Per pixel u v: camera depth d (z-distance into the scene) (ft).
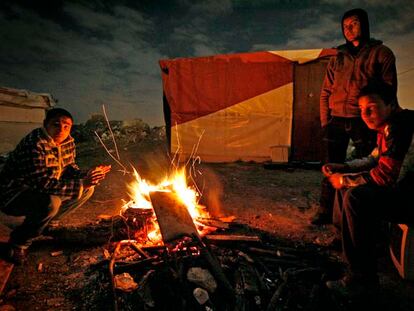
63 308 8.11
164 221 10.04
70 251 10.98
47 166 9.80
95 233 11.37
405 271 9.22
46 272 9.66
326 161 13.32
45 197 9.63
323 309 8.07
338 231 10.93
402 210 7.93
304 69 26.27
